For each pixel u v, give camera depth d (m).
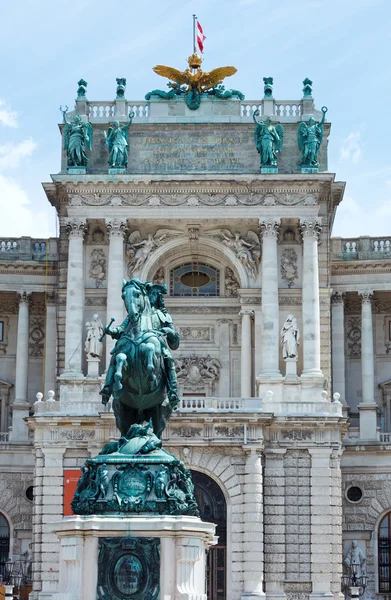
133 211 81.25
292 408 76.81
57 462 75.44
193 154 83.88
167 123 83.88
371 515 86.31
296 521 75.12
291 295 81.56
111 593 31.92
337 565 74.62
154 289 37.75
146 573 32.03
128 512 32.72
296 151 83.62
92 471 33.47
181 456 74.75
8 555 86.38
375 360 91.62
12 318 92.50
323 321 82.00
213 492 76.75
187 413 74.25
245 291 82.69
